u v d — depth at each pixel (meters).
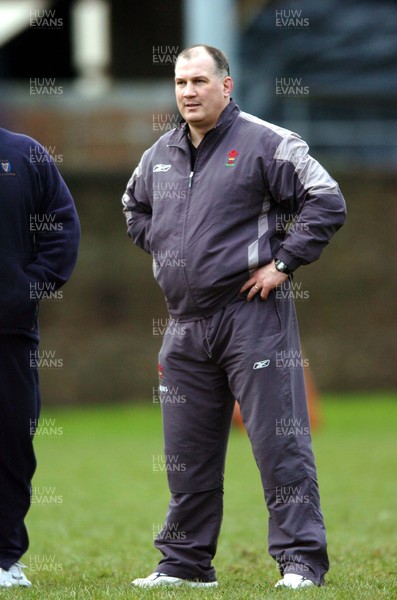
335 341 79.00
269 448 21.31
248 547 29.44
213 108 21.48
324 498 39.00
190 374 22.11
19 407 22.16
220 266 21.41
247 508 37.16
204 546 22.30
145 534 32.12
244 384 21.48
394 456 50.16
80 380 75.12
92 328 75.38
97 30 101.38
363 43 89.62
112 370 75.62
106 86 94.38
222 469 22.48
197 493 22.28
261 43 89.62
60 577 23.91
